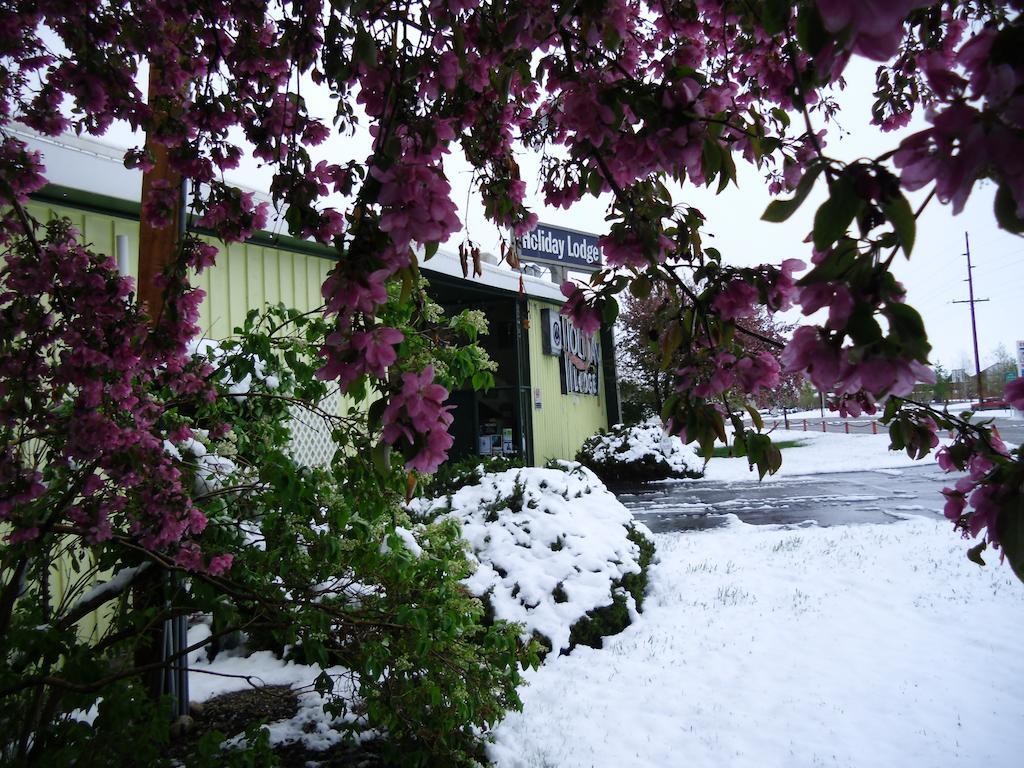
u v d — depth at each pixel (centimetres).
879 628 463
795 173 147
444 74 161
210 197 219
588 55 142
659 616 506
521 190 214
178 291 211
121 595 274
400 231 106
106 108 211
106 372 197
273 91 213
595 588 476
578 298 151
